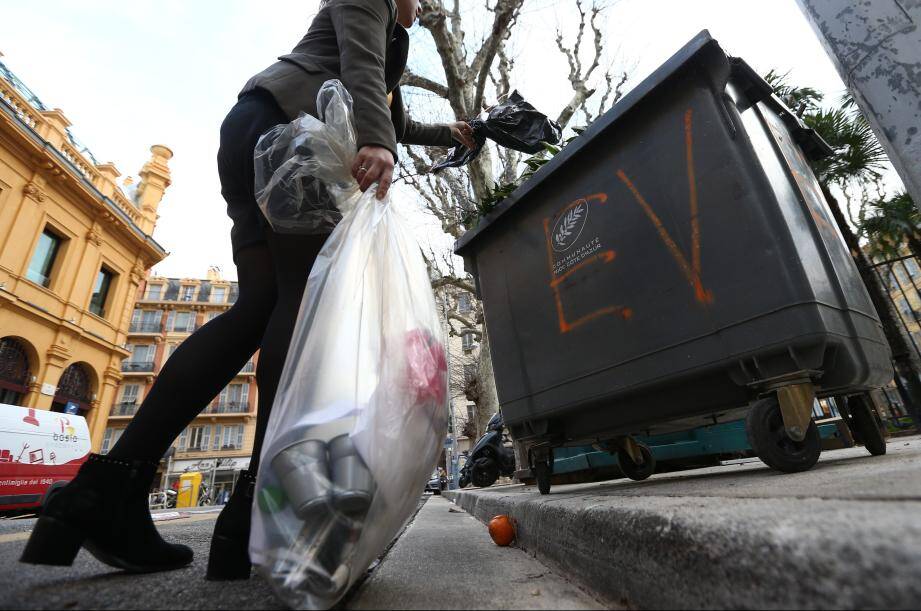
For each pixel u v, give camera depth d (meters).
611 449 2.00
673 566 0.54
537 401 1.67
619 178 1.51
